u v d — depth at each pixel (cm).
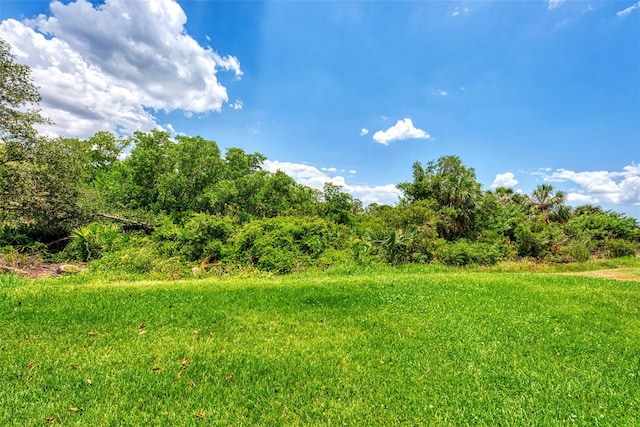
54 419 339
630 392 410
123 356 479
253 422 346
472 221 2633
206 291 825
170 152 2419
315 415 359
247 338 555
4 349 487
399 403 380
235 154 2811
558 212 3550
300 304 747
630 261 2061
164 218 2042
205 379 425
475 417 356
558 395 398
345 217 2677
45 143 1573
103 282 995
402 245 1659
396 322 646
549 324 640
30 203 1507
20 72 1368
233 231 1667
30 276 1178
